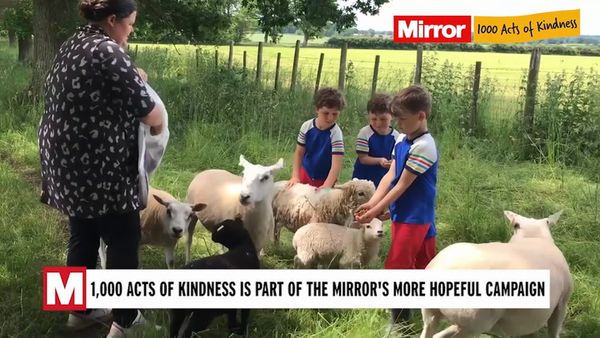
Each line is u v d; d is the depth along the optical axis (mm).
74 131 3104
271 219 4711
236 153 8633
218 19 13914
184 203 4461
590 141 9008
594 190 7316
